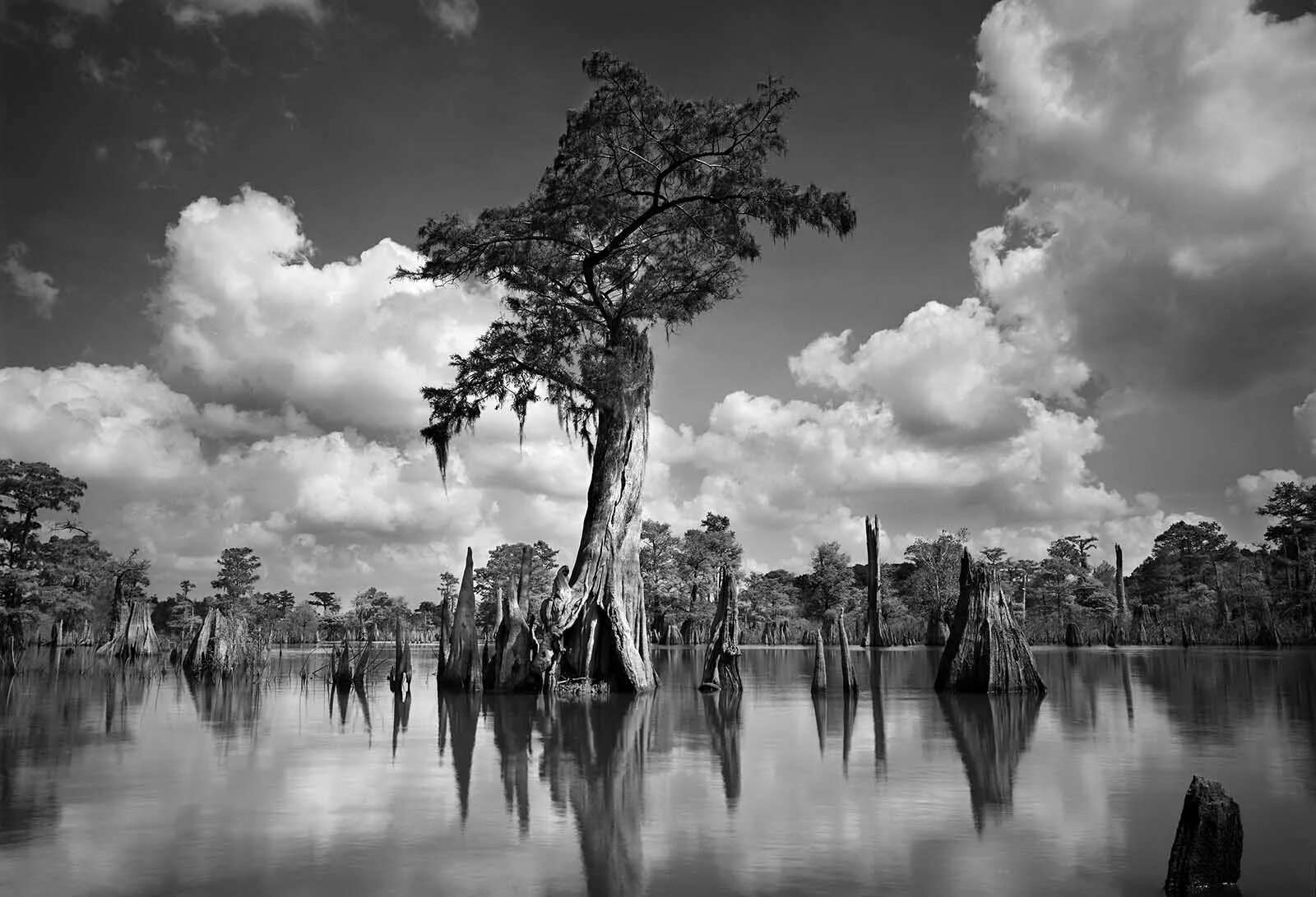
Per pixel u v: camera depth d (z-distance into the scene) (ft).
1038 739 70.03
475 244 122.31
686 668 193.57
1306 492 326.44
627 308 128.77
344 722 87.25
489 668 130.21
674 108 113.91
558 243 127.65
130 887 32.83
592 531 124.88
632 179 124.16
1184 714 86.58
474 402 129.49
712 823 42.45
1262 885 32.17
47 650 287.48
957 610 118.21
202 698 116.16
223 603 355.56
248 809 46.03
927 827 41.32
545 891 32.19
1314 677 140.05
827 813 44.37
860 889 32.19
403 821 43.11
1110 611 389.60
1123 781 52.24
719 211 122.21
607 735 75.77
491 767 59.26
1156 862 35.40
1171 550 442.50
